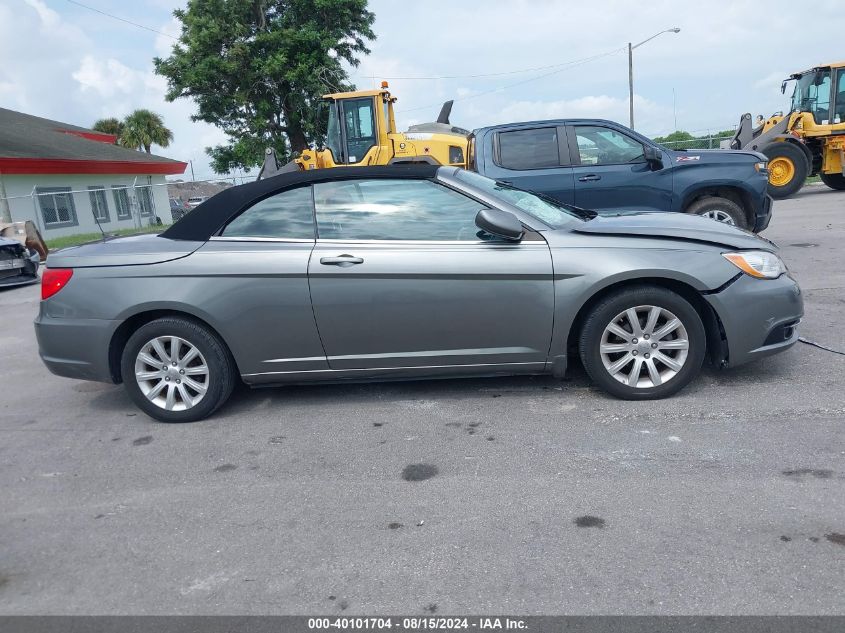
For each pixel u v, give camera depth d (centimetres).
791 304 421
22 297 1088
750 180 767
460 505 325
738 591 251
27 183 2161
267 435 427
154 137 4447
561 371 438
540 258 417
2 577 294
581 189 785
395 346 434
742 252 420
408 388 489
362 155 1355
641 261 412
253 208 448
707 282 411
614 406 428
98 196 2516
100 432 455
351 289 425
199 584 279
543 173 790
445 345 432
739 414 401
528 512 314
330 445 404
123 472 390
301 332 434
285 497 346
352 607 259
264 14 2667
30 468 404
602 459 360
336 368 442
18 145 2314
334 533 309
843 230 1012
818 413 393
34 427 473
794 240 955
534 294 419
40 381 588
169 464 396
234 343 439
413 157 1359
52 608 271
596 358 429
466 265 418
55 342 456
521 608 251
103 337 447
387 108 1393
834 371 454
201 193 3594
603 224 450
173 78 2658
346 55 2784
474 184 445
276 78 2612
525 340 428
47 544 318
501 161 806
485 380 493
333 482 358
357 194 442
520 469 356
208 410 455
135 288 440
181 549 305
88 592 279
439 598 260
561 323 422
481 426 414
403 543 297
